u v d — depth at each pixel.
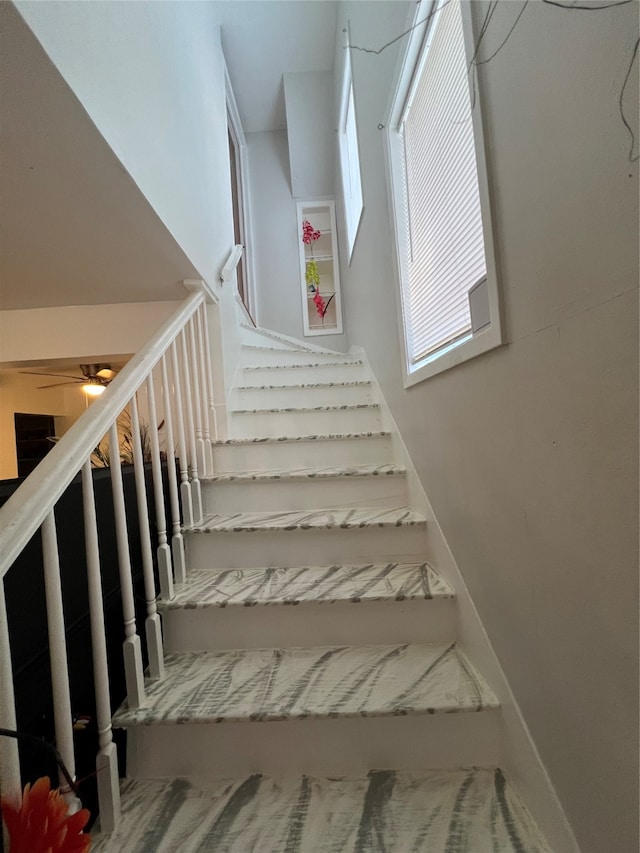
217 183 2.44
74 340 2.26
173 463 1.50
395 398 2.08
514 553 0.96
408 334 1.84
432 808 0.98
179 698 1.13
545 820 0.88
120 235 1.51
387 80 1.85
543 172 0.75
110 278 1.90
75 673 1.01
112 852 0.89
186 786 1.06
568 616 0.78
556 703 0.83
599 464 0.66
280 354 3.19
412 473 1.79
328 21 3.34
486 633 1.14
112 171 1.17
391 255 1.99
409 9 1.44
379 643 1.36
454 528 1.33
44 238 1.50
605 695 0.69
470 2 0.96
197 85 2.09
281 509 1.85
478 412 1.11
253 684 1.19
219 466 2.09
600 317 0.63
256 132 4.44
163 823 0.96
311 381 2.90
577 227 0.67
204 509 1.84
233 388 2.56
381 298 2.31
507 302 0.91
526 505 0.89
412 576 1.49
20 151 1.06
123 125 1.16
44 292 2.03
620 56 0.56
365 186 2.56
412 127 1.68
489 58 0.90
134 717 1.06
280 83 3.91
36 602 0.88
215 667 1.27
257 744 1.10
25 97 0.90
